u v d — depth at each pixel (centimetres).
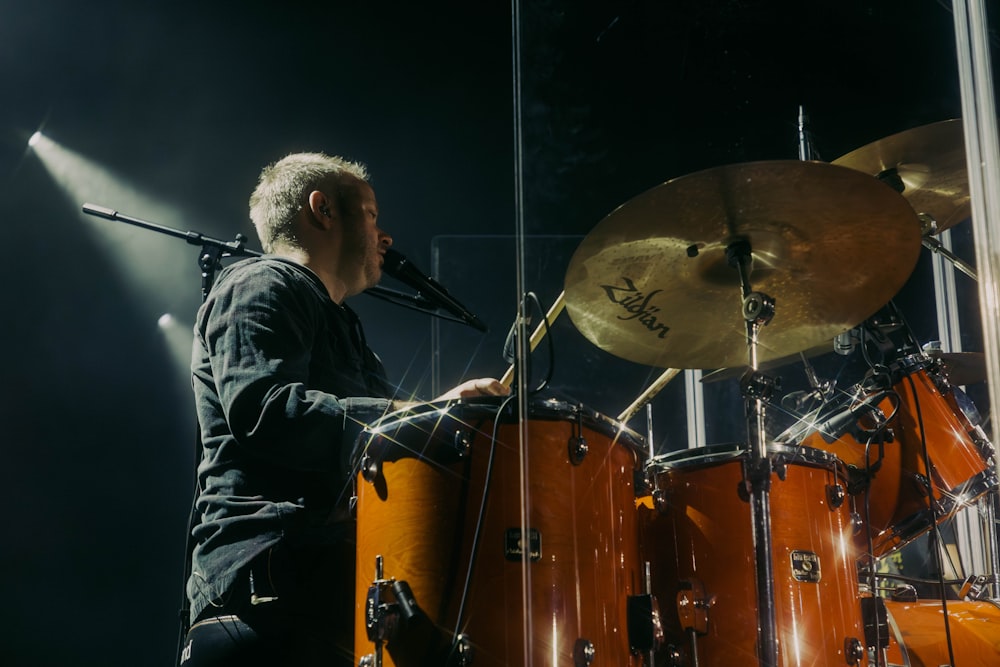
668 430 508
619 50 545
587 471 209
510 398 205
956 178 322
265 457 219
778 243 248
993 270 160
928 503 280
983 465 283
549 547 199
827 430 289
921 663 266
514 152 576
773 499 231
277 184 276
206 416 238
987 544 346
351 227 273
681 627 229
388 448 208
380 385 274
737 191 229
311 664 219
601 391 536
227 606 217
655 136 543
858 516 258
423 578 198
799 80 512
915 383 290
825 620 229
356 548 215
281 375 222
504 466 202
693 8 528
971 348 406
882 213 240
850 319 273
